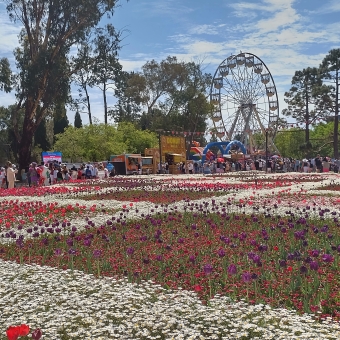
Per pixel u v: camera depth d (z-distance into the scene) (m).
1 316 5.01
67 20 38.81
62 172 31.92
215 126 55.84
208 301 5.31
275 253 7.79
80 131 54.38
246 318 4.65
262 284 5.97
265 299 5.38
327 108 67.38
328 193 17.39
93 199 17.64
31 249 8.94
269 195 17.00
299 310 5.06
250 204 14.45
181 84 76.81
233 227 10.75
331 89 64.44
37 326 4.64
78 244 9.33
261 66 53.25
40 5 39.31
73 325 4.57
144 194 18.72
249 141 57.16
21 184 34.41
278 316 4.63
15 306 5.23
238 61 54.06
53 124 77.81
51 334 4.41
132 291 5.59
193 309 4.98
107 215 13.02
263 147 66.75
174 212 13.23
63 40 39.47
